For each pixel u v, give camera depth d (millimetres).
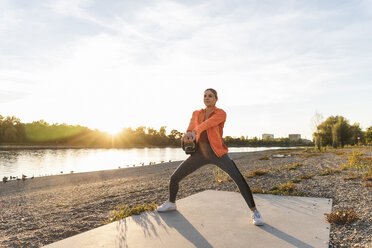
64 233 3604
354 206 3992
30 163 42000
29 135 136750
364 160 12258
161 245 2391
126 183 12359
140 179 14383
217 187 6879
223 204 3951
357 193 4934
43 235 3539
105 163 43125
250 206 2998
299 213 3488
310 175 7648
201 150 3164
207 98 3203
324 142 50531
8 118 132250
